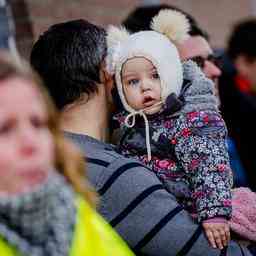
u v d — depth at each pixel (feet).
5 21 31.37
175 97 18.63
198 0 49.06
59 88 17.99
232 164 29.50
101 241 12.48
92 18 37.11
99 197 17.21
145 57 18.74
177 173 18.62
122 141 19.34
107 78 18.58
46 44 18.26
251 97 32.55
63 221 11.93
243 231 18.75
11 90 11.35
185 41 23.36
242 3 55.47
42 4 33.01
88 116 18.16
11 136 11.25
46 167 11.41
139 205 17.28
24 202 11.29
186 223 17.70
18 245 11.41
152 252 17.46
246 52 34.27
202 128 18.38
